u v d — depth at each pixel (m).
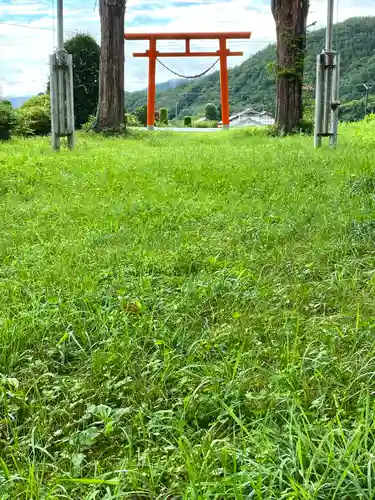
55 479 2.67
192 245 6.16
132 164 12.53
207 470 2.62
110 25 27.30
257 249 6.11
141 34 40.22
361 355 3.75
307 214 7.34
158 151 17.02
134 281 5.15
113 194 9.16
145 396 3.43
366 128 24.25
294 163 12.03
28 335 4.14
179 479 2.68
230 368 3.58
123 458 2.91
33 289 4.96
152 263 5.61
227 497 2.48
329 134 16.55
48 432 3.19
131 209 7.92
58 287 4.96
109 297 4.72
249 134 25.83
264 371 3.55
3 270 5.51
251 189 9.23
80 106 35.97
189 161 13.01
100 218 7.52
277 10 25.42
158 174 11.24
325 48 16.38
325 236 6.37
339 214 7.12
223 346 3.98
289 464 2.65
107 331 4.16
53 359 3.97
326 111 16.44
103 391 3.47
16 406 3.35
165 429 3.11
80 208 8.05
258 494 2.40
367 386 3.24
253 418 3.15
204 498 2.44
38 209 8.13
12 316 4.52
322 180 9.85
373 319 4.21
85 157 14.33
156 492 2.68
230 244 6.29
